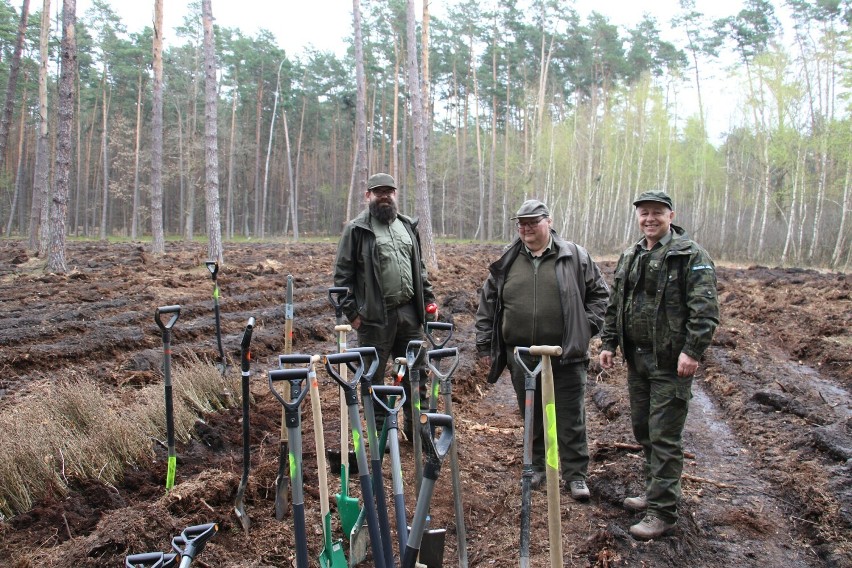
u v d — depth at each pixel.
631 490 4.16
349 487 4.15
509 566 3.38
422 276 4.91
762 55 28.55
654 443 3.66
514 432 5.56
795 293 13.70
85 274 14.05
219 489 3.76
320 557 3.10
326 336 9.32
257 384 6.57
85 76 44.44
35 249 21.80
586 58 43.03
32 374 6.80
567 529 3.75
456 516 3.12
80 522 3.66
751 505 4.23
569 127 40.84
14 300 11.21
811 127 28.62
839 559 3.53
